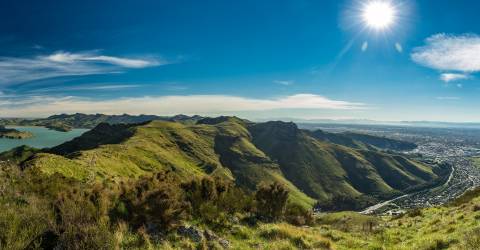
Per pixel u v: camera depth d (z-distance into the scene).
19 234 10.53
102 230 11.45
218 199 20.98
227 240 15.84
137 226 14.44
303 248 15.93
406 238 21.22
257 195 24.61
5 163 28.30
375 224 30.58
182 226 15.38
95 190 15.49
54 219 12.20
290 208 26.98
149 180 19.06
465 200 36.94
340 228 26.38
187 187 20.53
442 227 21.59
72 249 10.50
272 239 16.80
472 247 13.34
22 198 15.89
